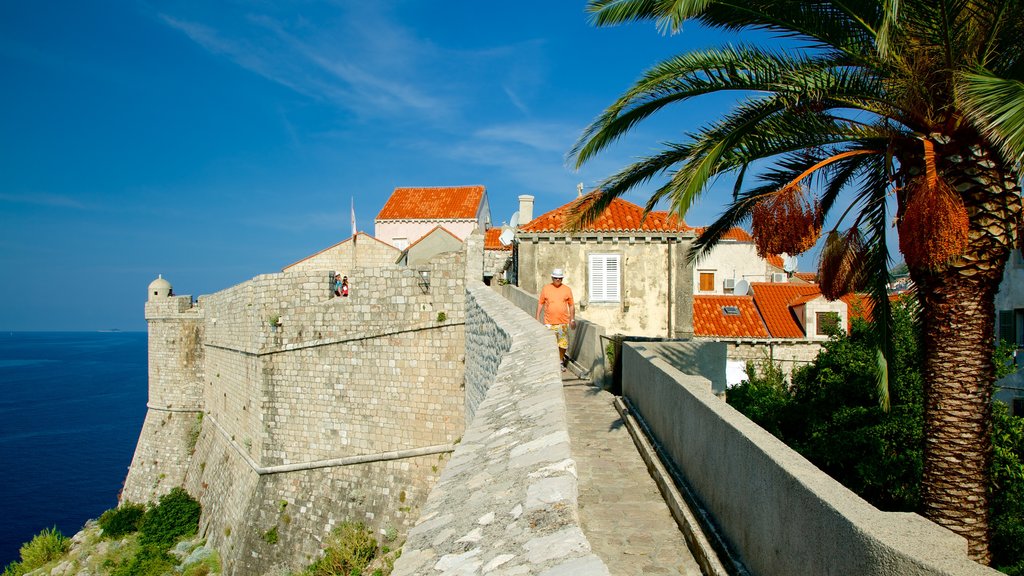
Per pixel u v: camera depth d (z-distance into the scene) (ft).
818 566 11.33
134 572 108.27
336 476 92.89
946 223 24.75
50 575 120.06
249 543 95.30
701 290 157.28
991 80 22.86
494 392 27.63
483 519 13.52
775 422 63.05
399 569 12.52
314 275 97.71
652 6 30.50
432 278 89.35
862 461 51.24
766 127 32.45
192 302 153.79
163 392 150.82
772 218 28.02
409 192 181.16
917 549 8.88
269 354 100.01
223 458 117.60
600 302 87.81
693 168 30.86
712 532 17.83
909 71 28.58
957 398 28.89
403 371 90.43
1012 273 79.66
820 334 102.22
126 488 151.74
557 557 10.29
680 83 33.94
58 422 370.73
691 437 21.47
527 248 88.53
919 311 32.99
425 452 86.99
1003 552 42.45
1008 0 26.22
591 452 28.96
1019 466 43.19
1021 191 28.48
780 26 31.91
